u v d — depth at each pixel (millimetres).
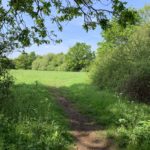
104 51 32719
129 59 27047
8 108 13188
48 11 12406
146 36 29812
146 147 11016
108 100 18984
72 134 12922
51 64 125312
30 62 126688
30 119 12141
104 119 14961
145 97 23031
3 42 14070
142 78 23062
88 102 20234
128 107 16812
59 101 21750
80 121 15305
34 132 11031
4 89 14297
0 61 14281
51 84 38469
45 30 13641
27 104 14727
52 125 12195
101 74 30281
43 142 10328
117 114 15055
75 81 39375
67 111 17766
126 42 31750
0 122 10961
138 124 13211
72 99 22938
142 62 24703
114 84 26172
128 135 12211
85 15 10930
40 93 21812
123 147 11656
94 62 33000
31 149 9680
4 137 9930
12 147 9430
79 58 116125
